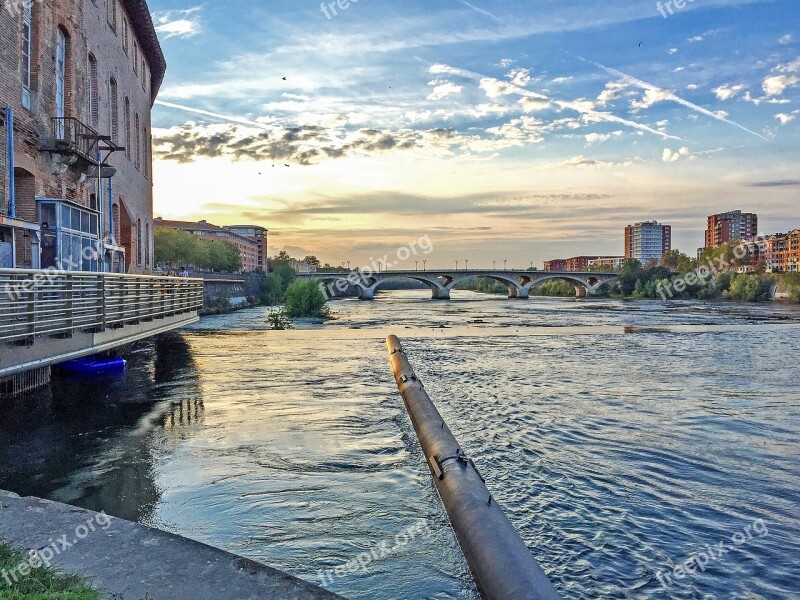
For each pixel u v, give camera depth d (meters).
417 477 9.23
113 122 25.25
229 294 65.50
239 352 26.00
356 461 9.98
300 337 34.28
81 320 11.66
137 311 15.09
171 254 80.69
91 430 11.41
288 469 9.48
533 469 10.31
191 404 14.14
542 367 23.02
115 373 17.67
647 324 47.88
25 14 15.31
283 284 84.50
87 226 16.86
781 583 6.54
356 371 20.39
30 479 8.61
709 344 32.16
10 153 13.74
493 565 5.49
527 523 8.02
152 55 33.00
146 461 9.60
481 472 10.09
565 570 6.76
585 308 76.31
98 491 8.23
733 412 15.14
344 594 5.90
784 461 10.99
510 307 79.75
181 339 32.34
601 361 24.95
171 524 7.29
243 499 8.15
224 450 10.38
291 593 4.11
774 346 31.12
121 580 4.16
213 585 4.16
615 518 8.24
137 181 29.62
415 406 12.73
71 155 16.36
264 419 12.77
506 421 13.84
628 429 13.28
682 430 13.24
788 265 139.12
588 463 10.72
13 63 14.23
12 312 9.50
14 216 13.73
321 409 13.96
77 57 18.77
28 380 13.71
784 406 15.96
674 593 6.32
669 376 21.02
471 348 29.58
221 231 134.75
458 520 6.73
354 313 64.50
